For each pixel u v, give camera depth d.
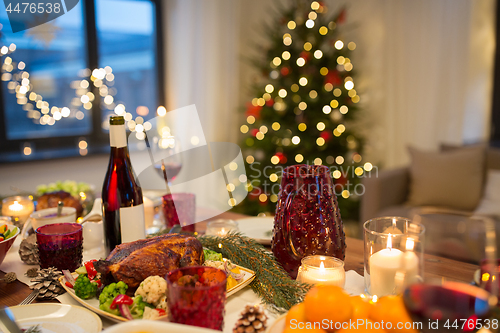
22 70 2.30
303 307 0.47
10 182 2.27
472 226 0.48
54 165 2.43
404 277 0.54
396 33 3.09
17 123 2.38
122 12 2.70
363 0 3.16
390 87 3.13
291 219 0.67
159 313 0.54
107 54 2.66
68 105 2.53
